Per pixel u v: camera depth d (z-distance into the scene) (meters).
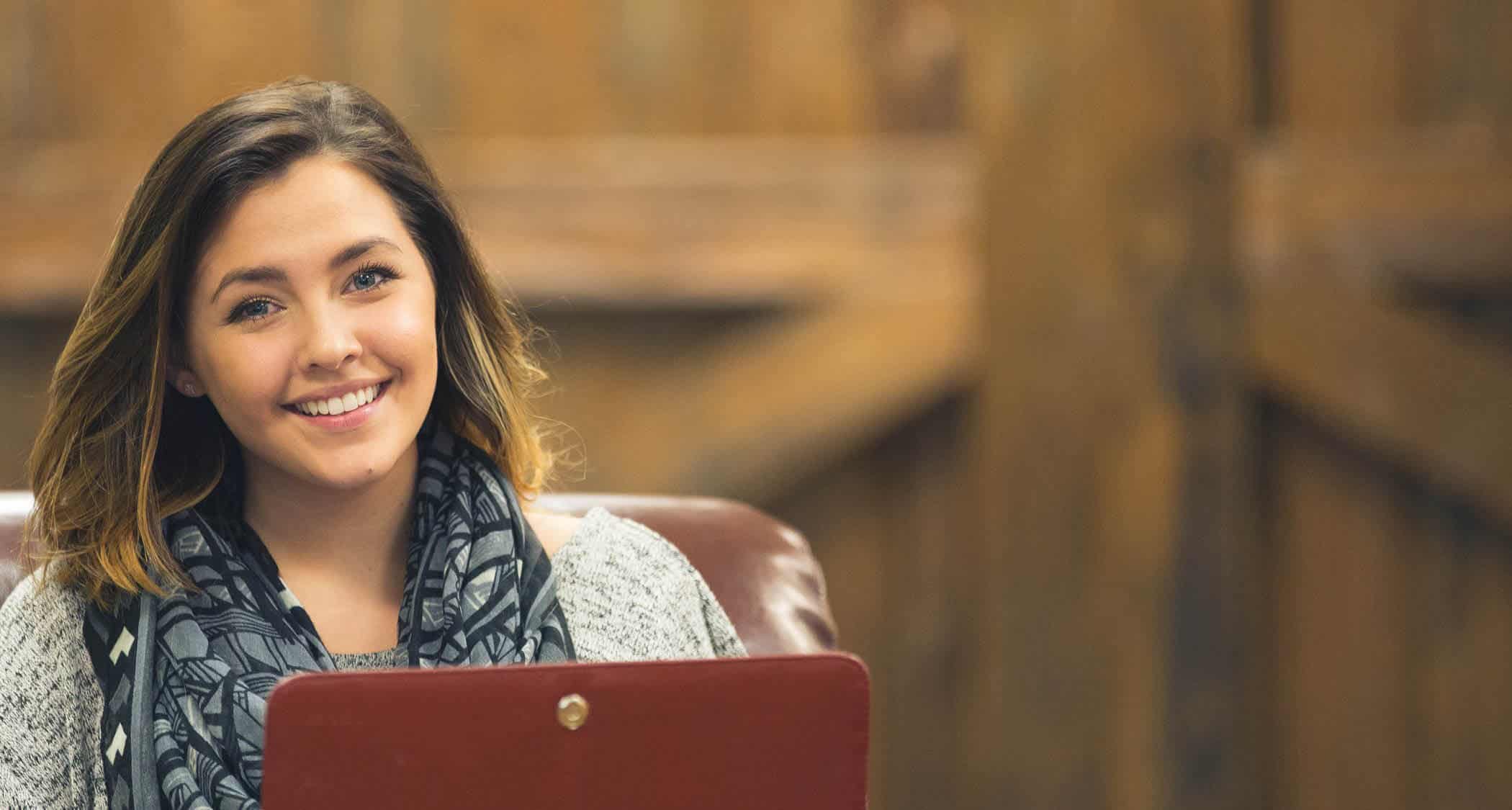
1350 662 5.78
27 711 2.52
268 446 2.47
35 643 2.56
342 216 2.45
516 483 2.88
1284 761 5.80
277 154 2.44
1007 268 5.51
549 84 5.61
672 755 1.97
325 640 2.62
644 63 5.62
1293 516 5.75
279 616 2.56
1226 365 5.48
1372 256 5.55
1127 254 5.44
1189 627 5.48
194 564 2.57
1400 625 5.77
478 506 2.72
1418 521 5.73
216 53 5.53
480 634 2.61
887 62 5.62
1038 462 5.51
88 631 2.56
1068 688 5.53
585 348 5.66
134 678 2.49
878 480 5.72
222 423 2.67
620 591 2.83
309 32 5.55
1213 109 5.43
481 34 5.59
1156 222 5.43
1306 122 5.64
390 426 2.49
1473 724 5.77
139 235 2.47
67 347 2.55
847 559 5.74
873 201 5.58
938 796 5.72
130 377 2.54
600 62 5.62
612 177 5.61
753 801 2.01
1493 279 5.57
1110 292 5.45
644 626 2.80
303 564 2.64
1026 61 5.45
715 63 5.63
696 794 1.99
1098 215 5.45
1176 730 5.49
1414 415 5.57
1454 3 5.62
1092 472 5.48
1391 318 5.55
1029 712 5.55
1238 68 5.47
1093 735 5.53
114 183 5.50
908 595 5.71
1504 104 5.63
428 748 1.91
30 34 5.52
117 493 2.55
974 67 5.51
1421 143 5.61
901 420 5.61
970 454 5.62
